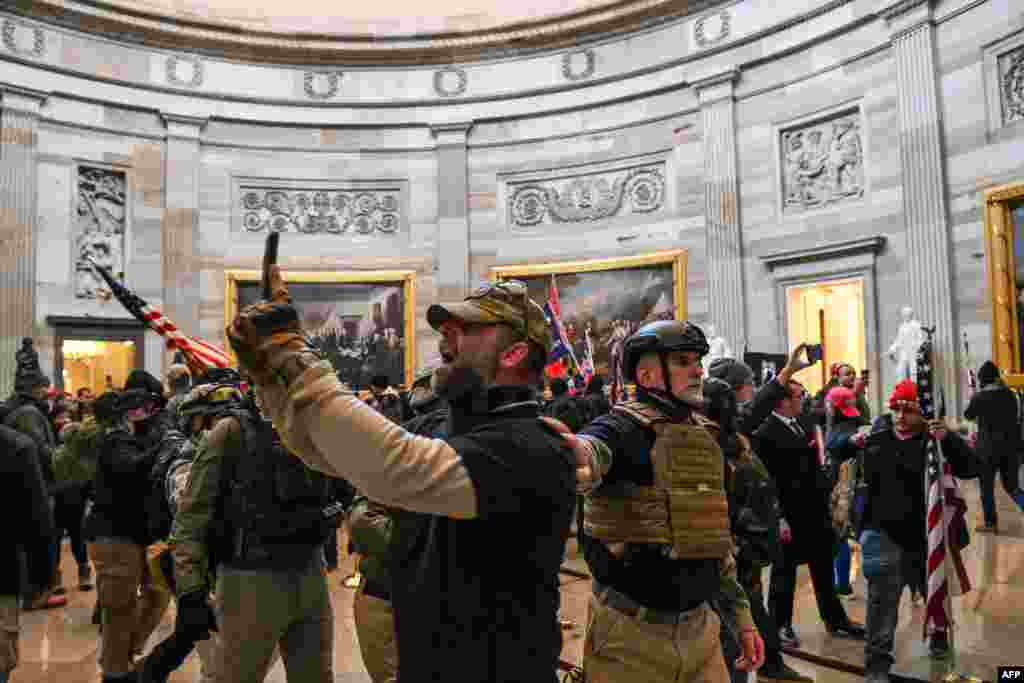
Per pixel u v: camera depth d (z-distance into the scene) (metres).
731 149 16.97
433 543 1.67
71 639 6.22
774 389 4.61
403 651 1.68
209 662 3.71
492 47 19.81
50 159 17.55
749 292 16.69
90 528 4.85
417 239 20.16
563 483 1.67
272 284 1.57
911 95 13.88
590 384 9.03
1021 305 12.07
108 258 18.20
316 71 20.20
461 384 1.71
